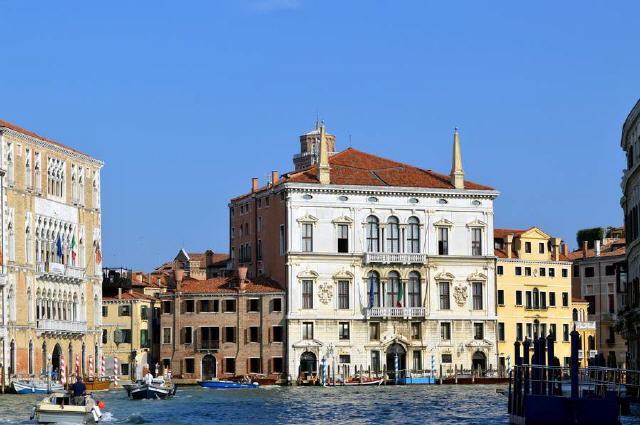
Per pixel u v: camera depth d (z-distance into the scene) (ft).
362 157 540.93
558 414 222.07
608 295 595.47
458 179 531.50
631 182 311.27
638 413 259.19
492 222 533.14
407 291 522.06
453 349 523.70
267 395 413.59
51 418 266.36
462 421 284.41
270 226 530.68
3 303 419.13
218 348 516.32
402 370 510.58
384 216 520.42
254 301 515.09
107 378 487.20
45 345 451.12
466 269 528.63
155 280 615.16
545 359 264.72
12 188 429.38
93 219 495.00
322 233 513.04
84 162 488.02
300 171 558.56
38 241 448.65
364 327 514.27
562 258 570.46
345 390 451.94
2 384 413.59
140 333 565.12
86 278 487.20
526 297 556.51
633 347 317.42
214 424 285.43
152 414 317.83
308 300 510.58
